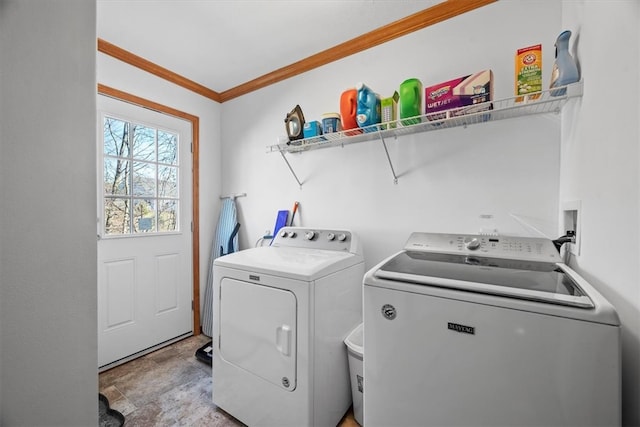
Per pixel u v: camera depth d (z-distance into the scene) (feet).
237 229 8.48
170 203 7.98
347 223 6.60
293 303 4.29
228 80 8.25
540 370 2.41
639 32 2.09
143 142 7.38
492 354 2.59
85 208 1.96
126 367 6.69
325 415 4.53
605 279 2.68
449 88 4.44
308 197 7.25
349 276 5.23
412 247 4.70
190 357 7.14
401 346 3.02
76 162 1.91
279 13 5.57
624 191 2.34
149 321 7.39
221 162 9.29
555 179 4.52
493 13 5.00
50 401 1.79
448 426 2.78
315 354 4.28
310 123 6.08
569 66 3.52
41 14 1.77
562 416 2.34
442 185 5.48
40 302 1.75
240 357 4.90
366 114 5.14
